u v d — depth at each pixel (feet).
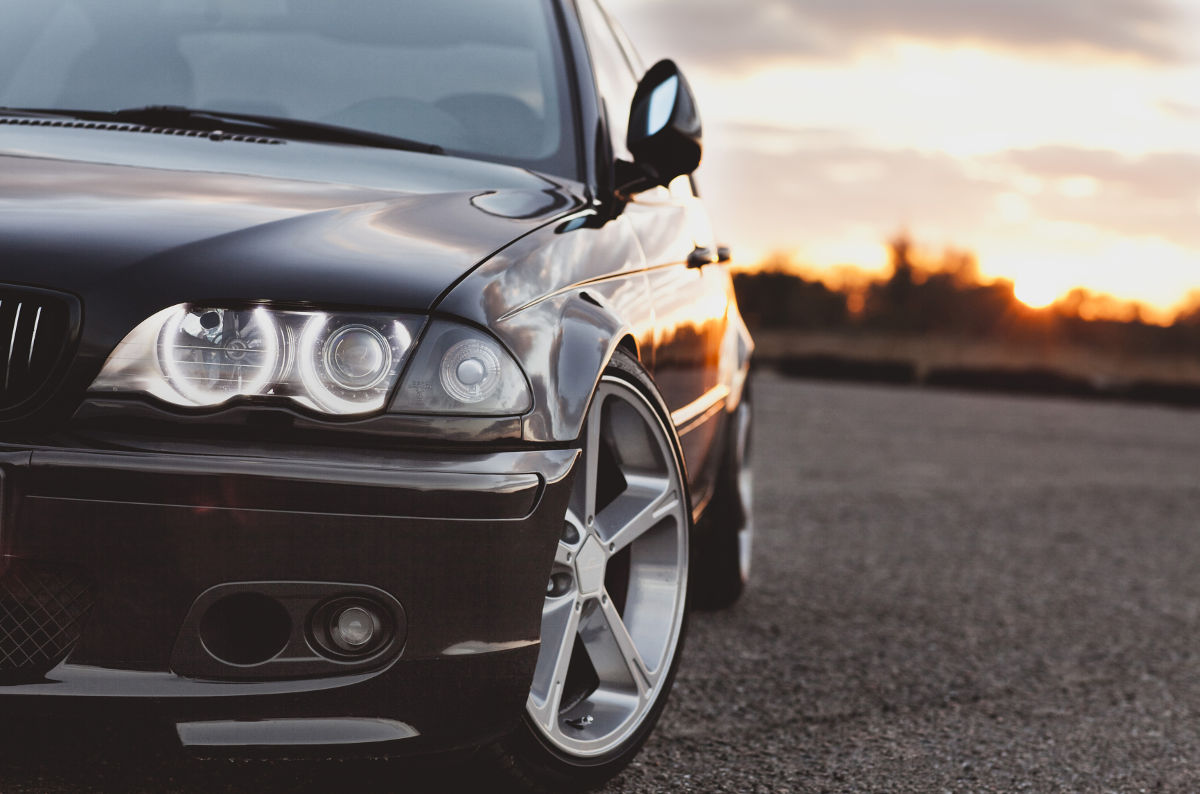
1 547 5.62
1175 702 10.59
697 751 8.52
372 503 5.81
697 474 10.62
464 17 9.71
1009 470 27.43
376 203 7.04
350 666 5.92
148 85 8.94
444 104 9.01
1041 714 9.99
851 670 10.96
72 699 5.69
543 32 9.87
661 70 9.39
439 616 5.97
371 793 7.07
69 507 5.63
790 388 57.41
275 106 8.80
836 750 8.79
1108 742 9.38
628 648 7.62
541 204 7.87
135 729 5.75
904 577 15.29
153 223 6.25
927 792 8.09
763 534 17.74
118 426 5.76
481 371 6.12
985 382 67.87
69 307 5.82
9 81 9.06
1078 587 15.30
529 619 6.26
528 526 6.15
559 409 6.42
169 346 5.81
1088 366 113.60
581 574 7.24
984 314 145.69
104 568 5.66
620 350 7.63
